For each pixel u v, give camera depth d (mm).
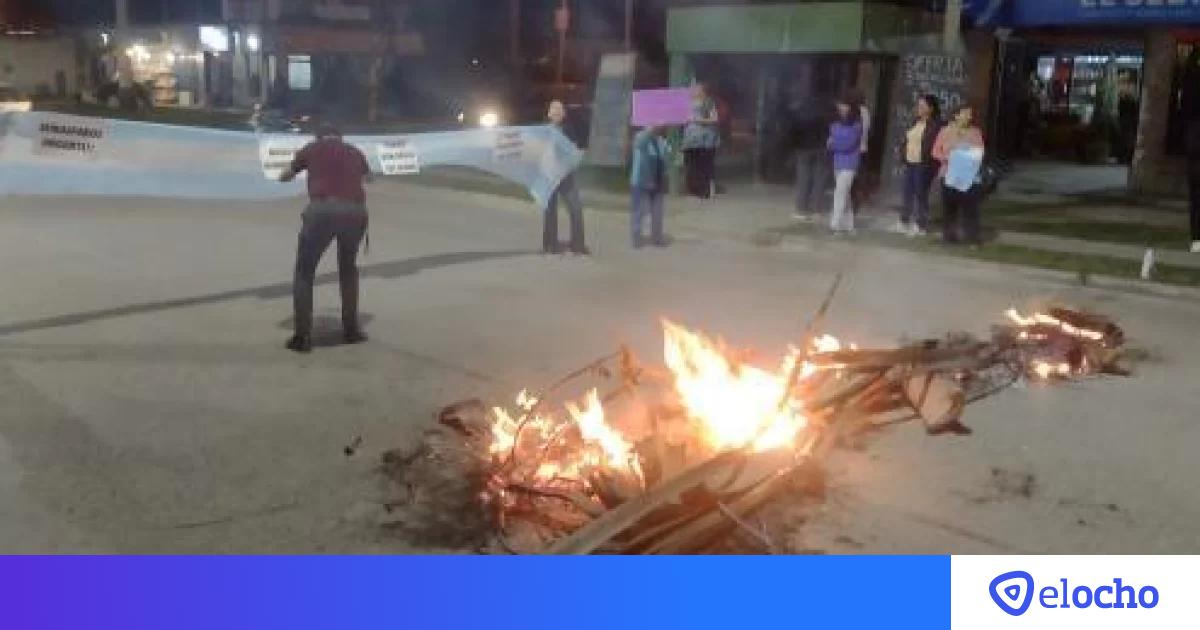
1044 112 27719
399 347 8820
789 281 12094
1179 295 11641
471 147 12148
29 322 9359
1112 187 20750
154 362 8219
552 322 9789
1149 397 7945
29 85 60375
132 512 5527
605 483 5367
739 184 20297
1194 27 18797
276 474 6066
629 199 18391
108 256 12594
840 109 14883
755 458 6199
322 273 11906
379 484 5926
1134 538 5488
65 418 6910
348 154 8625
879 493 5984
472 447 6418
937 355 7812
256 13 48781
